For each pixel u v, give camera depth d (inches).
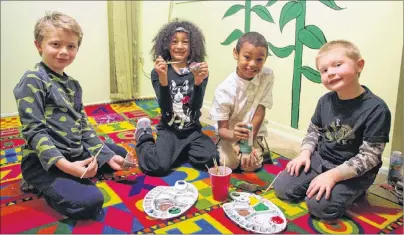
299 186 47.3
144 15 106.8
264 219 42.8
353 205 47.1
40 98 43.7
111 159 50.4
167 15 110.6
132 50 105.0
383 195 49.9
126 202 47.3
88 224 42.4
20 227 41.7
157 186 51.4
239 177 55.4
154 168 54.8
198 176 55.6
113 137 73.6
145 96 113.1
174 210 44.6
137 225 42.1
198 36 63.6
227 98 56.0
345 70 42.8
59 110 46.3
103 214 44.4
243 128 52.5
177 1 106.0
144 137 60.2
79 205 42.3
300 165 48.8
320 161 48.9
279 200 48.3
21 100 42.8
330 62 43.7
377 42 56.2
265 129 61.3
